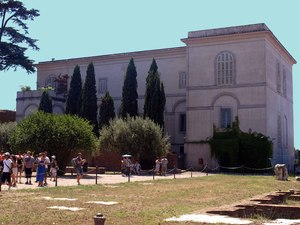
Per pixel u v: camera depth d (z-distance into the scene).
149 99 56.81
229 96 55.72
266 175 46.44
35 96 68.94
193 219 13.32
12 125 53.66
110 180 33.81
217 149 54.38
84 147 39.72
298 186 30.02
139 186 27.30
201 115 56.97
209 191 24.02
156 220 13.14
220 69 56.59
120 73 68.38
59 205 16.64
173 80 64.19
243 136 53.88
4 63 61.97
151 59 66.19
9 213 14.40
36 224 12.41
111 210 15.34
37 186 26.42
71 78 64.56
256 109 54.09
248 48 55.34
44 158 27.06
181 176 41.59
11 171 25.06
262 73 54.34
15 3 61.66
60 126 38.78
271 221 13.46
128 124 49.38
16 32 62.50
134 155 48.62
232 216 14.55
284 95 64.56
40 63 74.62
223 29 57.03
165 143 49.88
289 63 68.81
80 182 31.03
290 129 67.81
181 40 59.00
